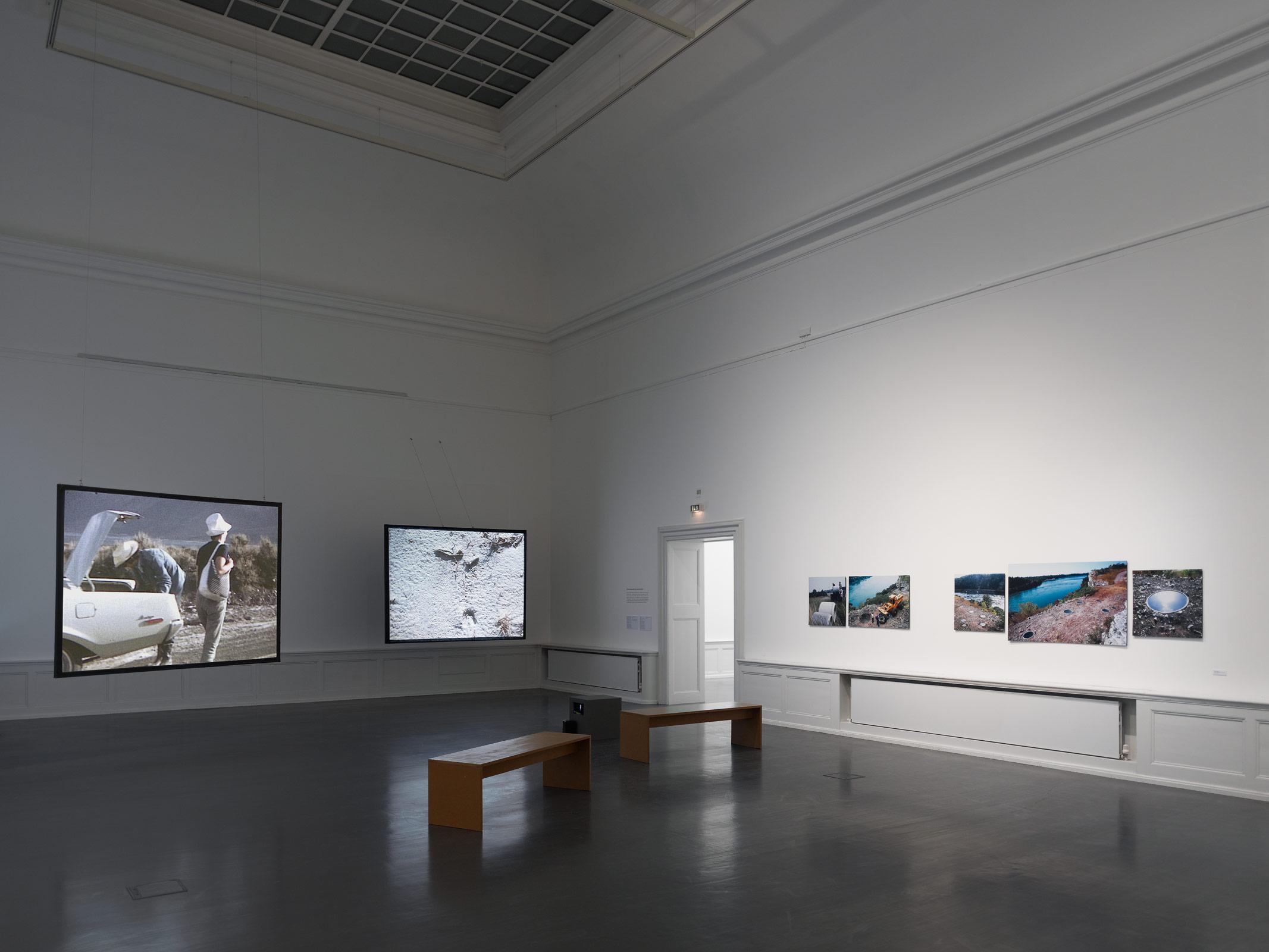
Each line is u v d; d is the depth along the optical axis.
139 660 10.84
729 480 13.18
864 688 10.88
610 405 15.69
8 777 8.45
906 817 6.98
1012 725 9.34
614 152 13.60
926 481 10.50
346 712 12.99
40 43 11.38
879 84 10.53
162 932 4.60
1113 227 8.89
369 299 15.14
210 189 13.56
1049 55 9.12
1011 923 4.78
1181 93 8.35
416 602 14.18
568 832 6.52
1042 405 9.41
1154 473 8.49
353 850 6.07
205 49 11.97
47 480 12.48
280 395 14.41
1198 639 8.10
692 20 10.77
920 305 10.65
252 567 12.20
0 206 12.36
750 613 12.68
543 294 17.14
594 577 15.88
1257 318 7.86
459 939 4.51
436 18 11.77
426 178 14.65
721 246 13.40
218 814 7.05
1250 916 4.91
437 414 15.94
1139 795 7.77
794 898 5.12
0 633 12.07
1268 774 7.54
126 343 13.17
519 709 13.34
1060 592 9.14
